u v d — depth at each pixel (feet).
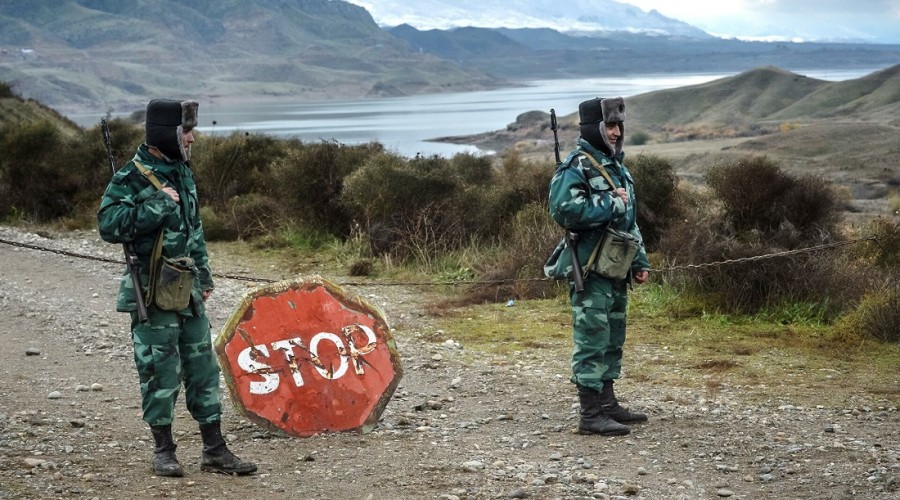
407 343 33.42
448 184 54.54
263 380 21.94
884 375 27.78
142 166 18.16
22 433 21.34
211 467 18.94
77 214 68.33
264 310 22.39
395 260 50.60
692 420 22.88
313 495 17.54
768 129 343.26
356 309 23.18
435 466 19.35
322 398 22.21
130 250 18.12
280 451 20.58
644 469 19.10
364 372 22.72
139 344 18.35
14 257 52.03
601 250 21.44
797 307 35.73
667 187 50.11
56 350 31.83
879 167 169.58
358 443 21.24
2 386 26.71
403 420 23.27
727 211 45.14
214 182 68.08
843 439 21.02
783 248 39.01
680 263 39.04
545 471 19.03
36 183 69.31
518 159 73.56
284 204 61.41
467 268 48.11
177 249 18.29
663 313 36.63
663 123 455.63
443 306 40.86
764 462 19.49
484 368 29.27
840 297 35.94
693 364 29.48
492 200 54.95
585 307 21.75
